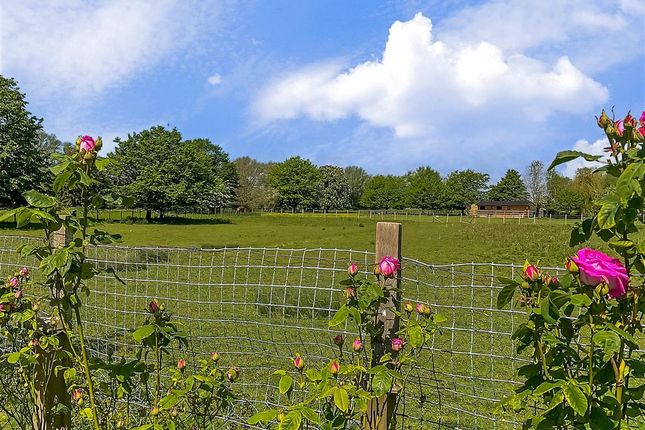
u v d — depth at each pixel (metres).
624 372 1.39
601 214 1.37
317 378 1.75
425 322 1.97
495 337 4.29
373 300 2.00
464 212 75.69
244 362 4.31
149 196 43.78
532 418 1.48
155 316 2.14
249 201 70.19
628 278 1.37
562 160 1.49
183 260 9.43
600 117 1.46
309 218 55.47
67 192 1.88
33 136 33.50
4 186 30.94
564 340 1.50
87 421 2.59
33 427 2.62
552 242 19.14
